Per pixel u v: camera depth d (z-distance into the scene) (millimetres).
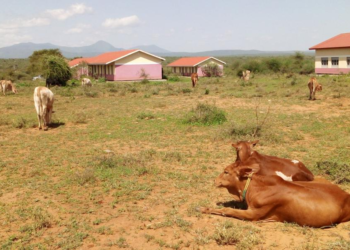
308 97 22938
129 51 53188
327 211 5051
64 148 11188
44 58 39406
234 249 4824
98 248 5000
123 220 5918
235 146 6551
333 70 45250
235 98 24250
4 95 29828
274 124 13945
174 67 69812
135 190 7324
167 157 9688
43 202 6805
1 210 6426
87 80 36156
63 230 5539
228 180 5715
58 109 20219
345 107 18328
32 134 13453
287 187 5281
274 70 61719
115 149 10906
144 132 13227
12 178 8352
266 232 5145
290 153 9852
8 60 172625
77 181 7848
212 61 62469
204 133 12852
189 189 7344
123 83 43531
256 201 5402
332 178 7551
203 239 5004
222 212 5801
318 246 4695
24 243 5188
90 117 16938
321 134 12070
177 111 18453
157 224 5629
